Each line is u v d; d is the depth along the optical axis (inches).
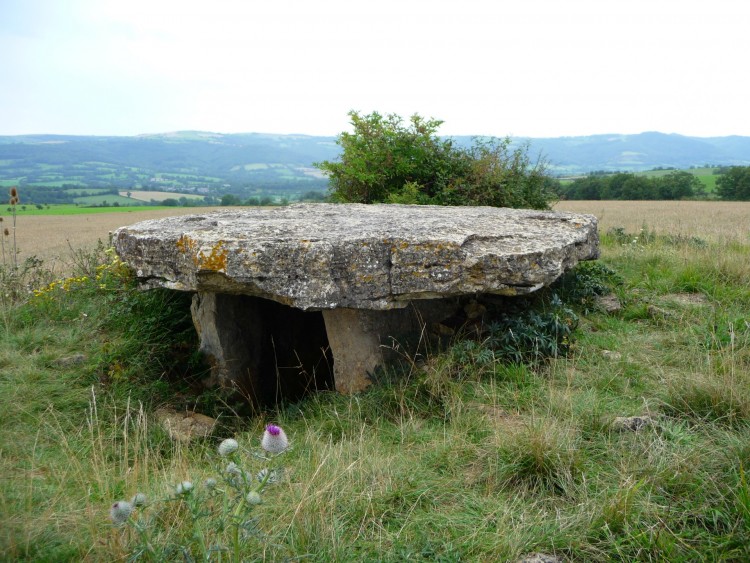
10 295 288.4
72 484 142.7
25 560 109.2
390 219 239.6
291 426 184.5
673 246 374.3
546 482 135.9
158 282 207.6
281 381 255.0
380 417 176.6
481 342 209.0
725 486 125.0
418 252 187.3
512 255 190.5
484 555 113.9
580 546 114.8
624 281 285.4
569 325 215.9
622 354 202.7
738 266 284.4
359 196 447.5
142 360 227.3
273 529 118.7
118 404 199.0
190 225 225.5
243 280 179.6
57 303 281.1
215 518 120.7
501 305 232.2
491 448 147.7
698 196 2014.0
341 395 200.1
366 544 117.5
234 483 106.0
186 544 112.4
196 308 245.4
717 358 191.6
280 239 185.8
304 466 147.2
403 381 192.9
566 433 149.5
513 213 271.1
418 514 127.6
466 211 281.9
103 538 117.5
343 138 451.2
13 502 126.7
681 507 122.8
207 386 231.3
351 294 185.9
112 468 151.0
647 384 182.4
